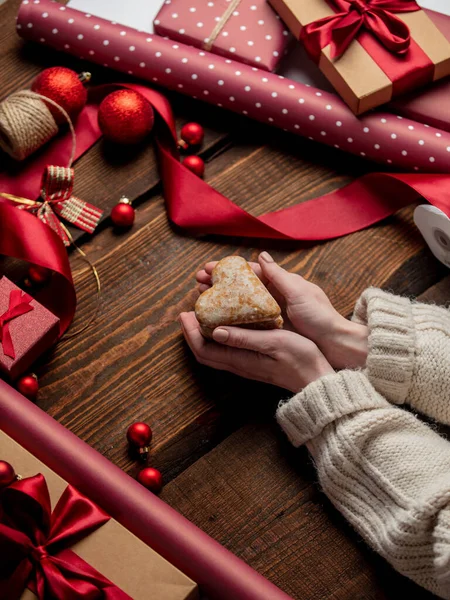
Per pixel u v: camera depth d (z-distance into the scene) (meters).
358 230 1.09
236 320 0.94
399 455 0.90
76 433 1.00
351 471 0.91
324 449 0.93
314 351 0.96
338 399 0.92
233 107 1.11
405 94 1.10
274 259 1.08
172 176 1.08
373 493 0.91
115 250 1.07
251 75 1.10
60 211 1.07
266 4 1.13
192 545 0.87
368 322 0.95
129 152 1.12
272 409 1.01
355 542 0.95
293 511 0.97
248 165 1.13
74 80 1.07
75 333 1.03
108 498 0.89
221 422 1.01
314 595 0.94
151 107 1.09
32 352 0.99
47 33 1.13
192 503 0.97
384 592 0.94
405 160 1.08
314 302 0.98
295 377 0.96
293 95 1.09
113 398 1.01
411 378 0.93
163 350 1.03
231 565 0.87
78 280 1.06
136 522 0.88
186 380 1.02
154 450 0.99
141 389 1.02
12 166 1.08
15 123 1.03
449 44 1.09
